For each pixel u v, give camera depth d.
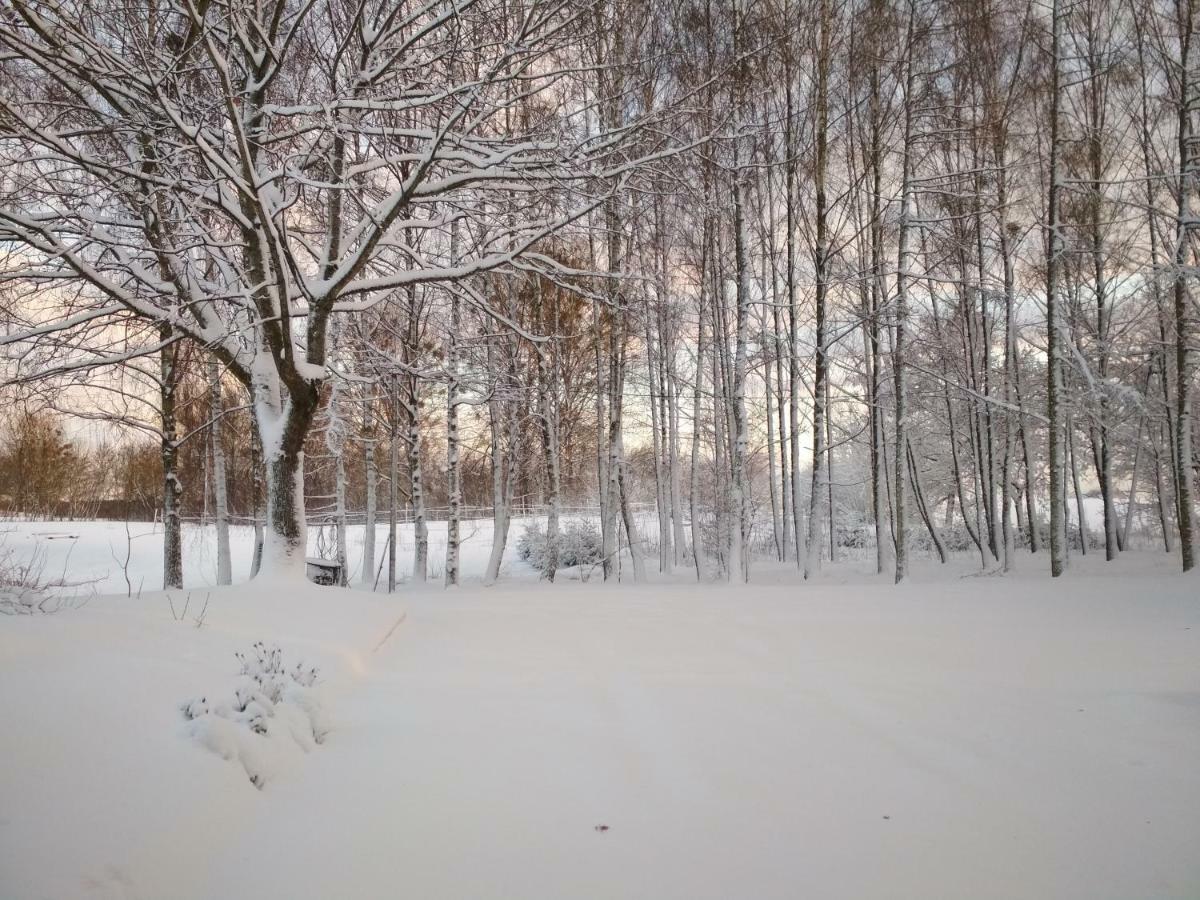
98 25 9.14
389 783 3.94
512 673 6.54
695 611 10.59
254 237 9.67
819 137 17.23
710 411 25.34
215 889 2.79
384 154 10.09
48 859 2.52
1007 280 19.31
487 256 11.27
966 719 5.00
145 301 9.67
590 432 30.61
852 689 5.83
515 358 18.48
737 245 16.47
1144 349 20.92
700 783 3.93
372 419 19.80
